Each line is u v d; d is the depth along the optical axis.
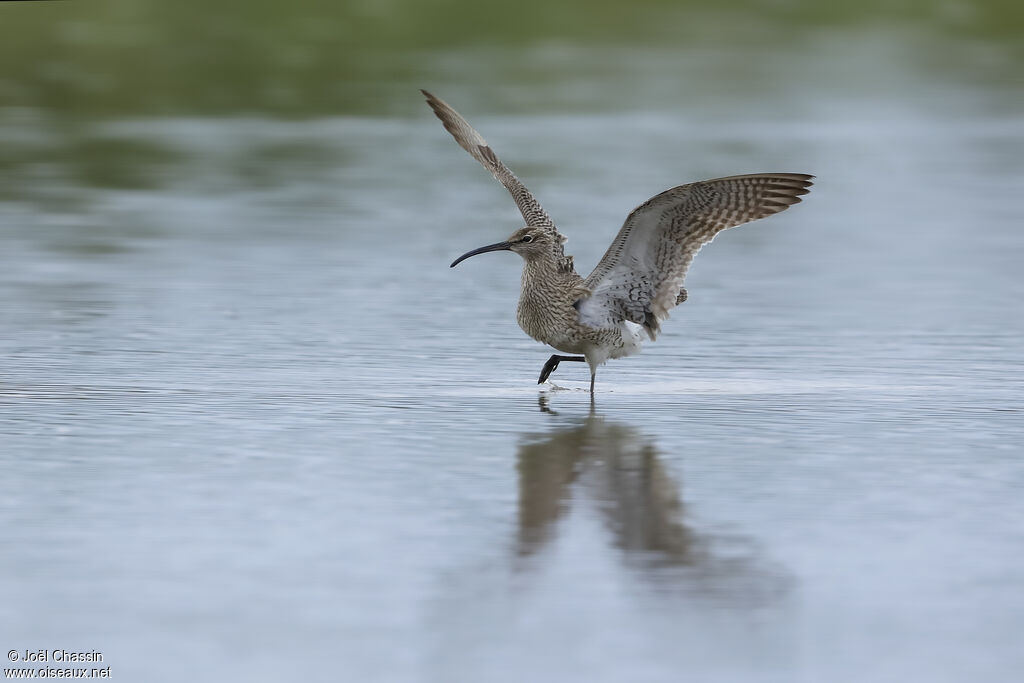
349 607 9.52
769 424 14.04
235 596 9.67
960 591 9.80
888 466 12.58
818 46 45.47
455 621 9.30
